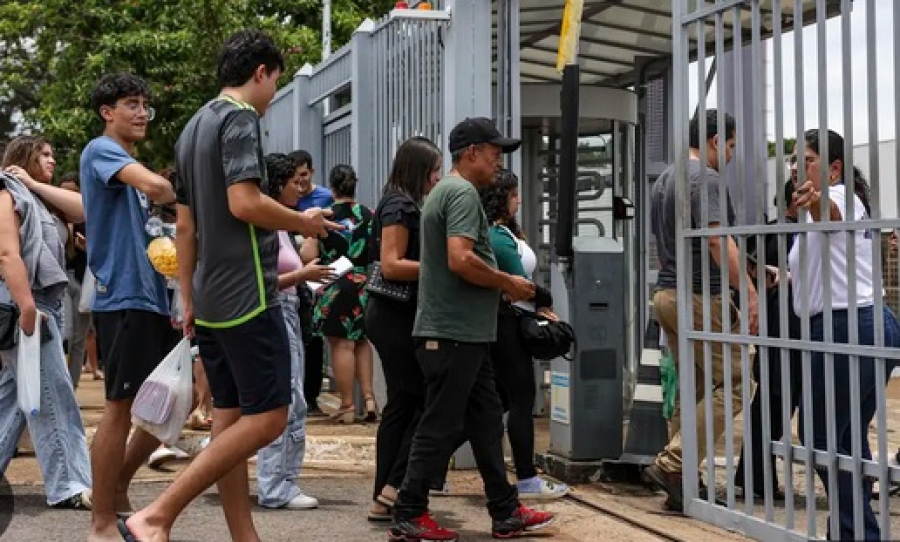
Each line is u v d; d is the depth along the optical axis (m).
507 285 5.46
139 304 5.54
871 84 4.84
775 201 5.45
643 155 9.65
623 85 10.41
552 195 9.44
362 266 9.41
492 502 5.77
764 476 5.57
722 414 6.19
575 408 7.08
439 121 7.69
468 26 7.43
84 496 6.38
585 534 5.84
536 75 10.67
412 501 5.55
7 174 6.33
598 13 8.78
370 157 9.58
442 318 5.43
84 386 12.70
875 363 4.85
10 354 6.32
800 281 5.29
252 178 4.65
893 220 4.70
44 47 22.19
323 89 11.15
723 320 5.81
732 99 6.04
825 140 5.09
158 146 20.19
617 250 7.15
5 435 6.42
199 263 4.82
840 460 5.07
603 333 7.11
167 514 4.72
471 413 5.72
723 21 5.88
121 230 5.59
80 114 20.62
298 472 6.53
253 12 19.16
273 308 4.79
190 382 5.38
